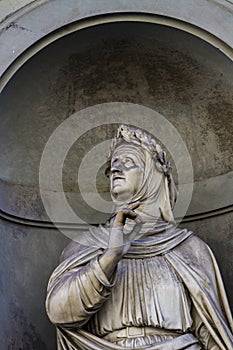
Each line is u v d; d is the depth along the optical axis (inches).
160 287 252.5
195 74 291.9
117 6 278.4
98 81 295.3
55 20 277.9
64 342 253.8
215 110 294.5
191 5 280.4
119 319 250.5
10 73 275.1
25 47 276.4
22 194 289.6
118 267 255.9
